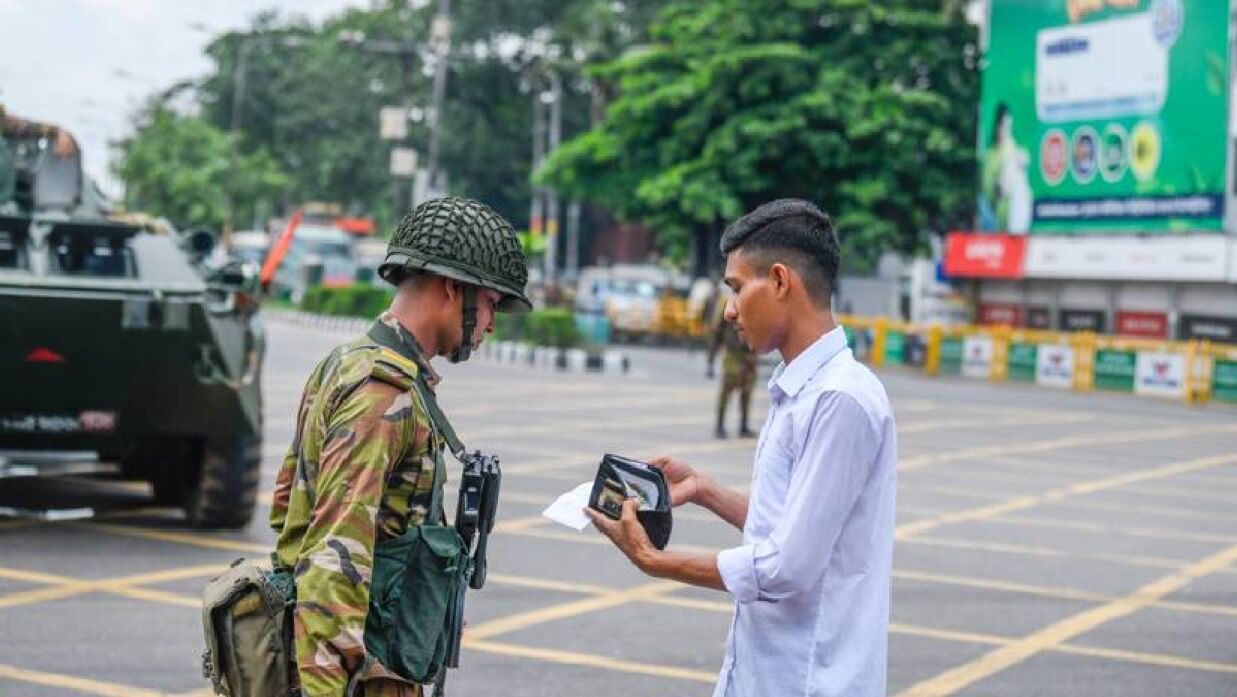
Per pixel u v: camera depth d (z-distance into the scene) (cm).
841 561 320
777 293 327
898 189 3650
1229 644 775
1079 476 1459
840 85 3641
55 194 1012
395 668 306
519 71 7375
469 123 7419
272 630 307
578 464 1373
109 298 902
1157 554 1042
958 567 959
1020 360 2975
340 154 7544
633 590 852
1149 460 1625
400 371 304
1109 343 2795
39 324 894
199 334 930
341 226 7444
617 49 5922
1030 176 3300
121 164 7094
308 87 7894
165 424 944
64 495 1130
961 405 2289
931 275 3722
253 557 907
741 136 3691
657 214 4000
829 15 3772
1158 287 3069
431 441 312
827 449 315
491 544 975
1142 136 3008
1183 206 2917
